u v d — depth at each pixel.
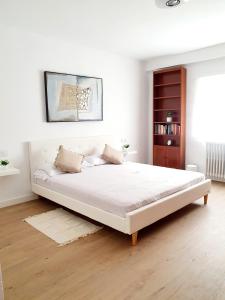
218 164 4.74
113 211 2.48
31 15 3.04
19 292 1.79
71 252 2.32
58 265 2.12
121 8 2.85
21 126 3.66
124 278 1.93
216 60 4.58
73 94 4.21
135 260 2.18
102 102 4.71
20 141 3.67
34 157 3.78
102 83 4.69
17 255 2.28
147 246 2.42
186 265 2.09
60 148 3.81
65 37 3.89
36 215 3.20
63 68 4.08
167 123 5.44
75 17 3.10
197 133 5.04
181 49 4.61
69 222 2.97
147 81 5.75
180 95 5.08
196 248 2.37
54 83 3.93
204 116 4.89
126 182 3.13
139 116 5.65
